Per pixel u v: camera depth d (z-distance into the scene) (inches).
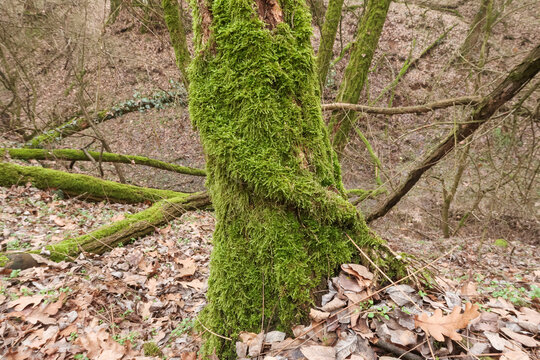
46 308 106.5
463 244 243.6
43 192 225.8
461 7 467.8
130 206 255.6
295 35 58.7
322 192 58.9
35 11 382.9
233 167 58.4
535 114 147.0
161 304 122.6
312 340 53.9
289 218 59.4
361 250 60.2
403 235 277.3
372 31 225.1
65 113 398.3
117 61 439.5
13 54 340.8
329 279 59.6
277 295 59.9
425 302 57.5
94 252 158.9
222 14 56.8
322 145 64.0
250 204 61.1
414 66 424.8
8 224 174.7
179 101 376.2
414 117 348.2
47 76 438.6
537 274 166.2
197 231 197.2
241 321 61.8
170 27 200.5
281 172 57.4
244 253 62.0
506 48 373.4
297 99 60.1
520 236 267.3
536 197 207.6
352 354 50.0
